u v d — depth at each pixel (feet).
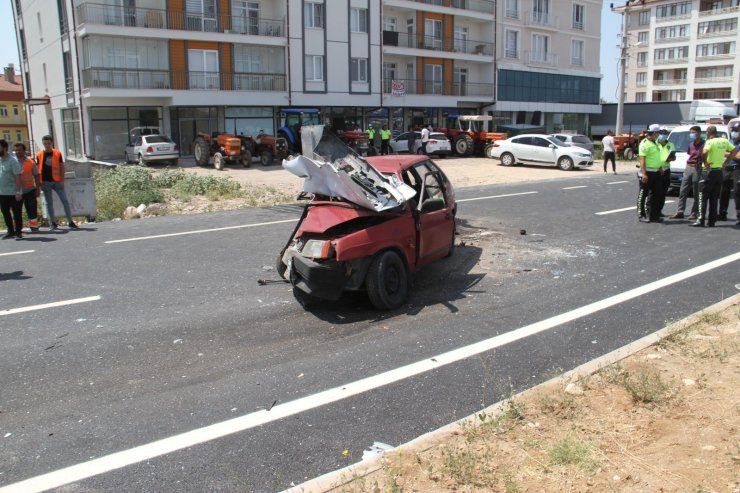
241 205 51.37
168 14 102.89
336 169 23.49
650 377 15.03
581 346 18.17
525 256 30.22
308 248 21.57
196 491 11.41
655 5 266.36
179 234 36.65
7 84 245.86
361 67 125.59
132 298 23.58
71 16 102.68
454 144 117.60
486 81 153.38
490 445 12.22
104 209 47.14
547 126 171.22
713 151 36.70
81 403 15.03
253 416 14.24
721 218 40.16
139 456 12.62
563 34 168.96
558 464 11.47
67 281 26.09
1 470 12.19
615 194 55.16
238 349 18.43
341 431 13.50
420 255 24.06
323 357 17.75
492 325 20.25
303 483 11.31
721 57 247.50
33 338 19.39
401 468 11.46
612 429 12.73
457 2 143.64
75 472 12.07
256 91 111.34
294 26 114.83
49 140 38.19
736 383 14.64
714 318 19.35
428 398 14.98
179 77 104.73
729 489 10.48
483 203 49.73
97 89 96.27
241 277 26.55
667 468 11.22
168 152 93.30
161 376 16.55
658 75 270.46
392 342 18.86
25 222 42.52
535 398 14.23
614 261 29.01
